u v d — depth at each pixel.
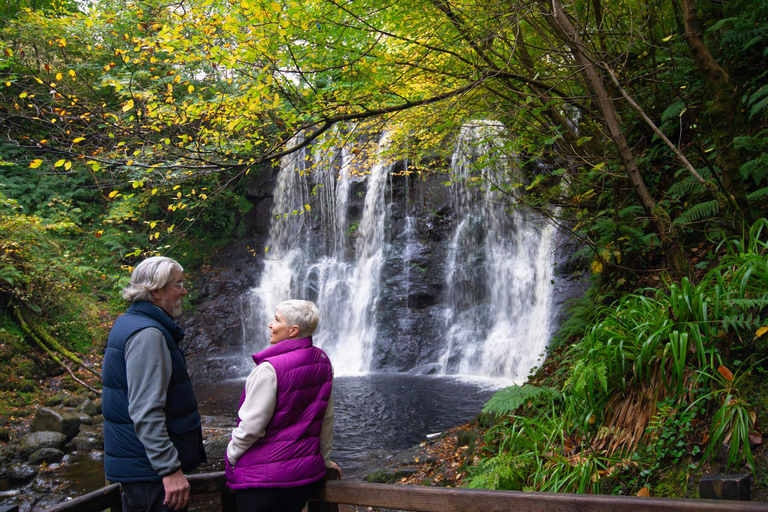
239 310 16.64
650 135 6.41
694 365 3.64
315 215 18.30
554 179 7.23
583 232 5.83
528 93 5.90
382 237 16.66
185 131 4.81
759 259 3.63
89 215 16.58
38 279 12.32
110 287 15.50
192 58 4.91
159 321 2.15
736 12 5.62
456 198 15.91
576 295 12.02
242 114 5.09
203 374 14.34
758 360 3.41
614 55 6.01
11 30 10.96
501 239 14.50
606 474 3.61
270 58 4.57
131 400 1.98
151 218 17.80
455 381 12.29
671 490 3.30
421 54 5.50
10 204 12.65
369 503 2.12
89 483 6.96
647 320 3.98
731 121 4.44
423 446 6.80
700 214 4.66
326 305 16.75
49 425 8.52
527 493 1.79
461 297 14.92
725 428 3.22
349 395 11.13
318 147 5.89
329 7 4.82
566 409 4.40
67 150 4.30
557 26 5.08
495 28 4.93
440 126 6.26
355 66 5.14
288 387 2.16
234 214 19.17
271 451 2.13
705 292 3.79
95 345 13.24
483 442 5.56
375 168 17.36
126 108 4.49
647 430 3.59
